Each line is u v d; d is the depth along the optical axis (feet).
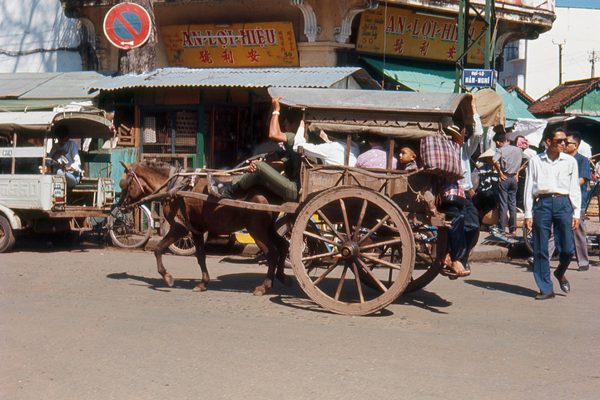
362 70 53.31
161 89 55.67
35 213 45.96
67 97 56.80
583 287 35.47
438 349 23.49
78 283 34.73
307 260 28.58
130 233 49.29
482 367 21.67
